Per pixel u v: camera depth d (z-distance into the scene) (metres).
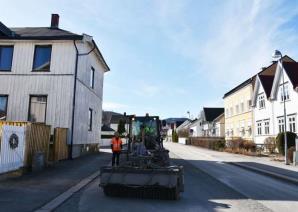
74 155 21.28
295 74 32.06
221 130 65.06
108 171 9.66
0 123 14.07
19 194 9.37
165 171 9.40
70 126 20.61
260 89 38.94
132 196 9.84
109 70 31.62
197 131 85.69
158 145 15.62
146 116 16.16
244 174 16.59
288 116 31.84
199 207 8.75
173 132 95.62
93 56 26.06
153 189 9.58
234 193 10.98
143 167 9.83
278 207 9.05
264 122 37.66
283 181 14.42
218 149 40.41
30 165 13.92
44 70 21.17
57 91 20.88
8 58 21.55
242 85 45.09
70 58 21.14
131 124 16.11
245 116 44.25
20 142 12.95
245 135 44.09
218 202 9.46
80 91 22.42
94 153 26.83
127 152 15.59
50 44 21.36
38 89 20.98
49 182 11.59
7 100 21.06
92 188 11.15
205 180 13.91
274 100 35.06
